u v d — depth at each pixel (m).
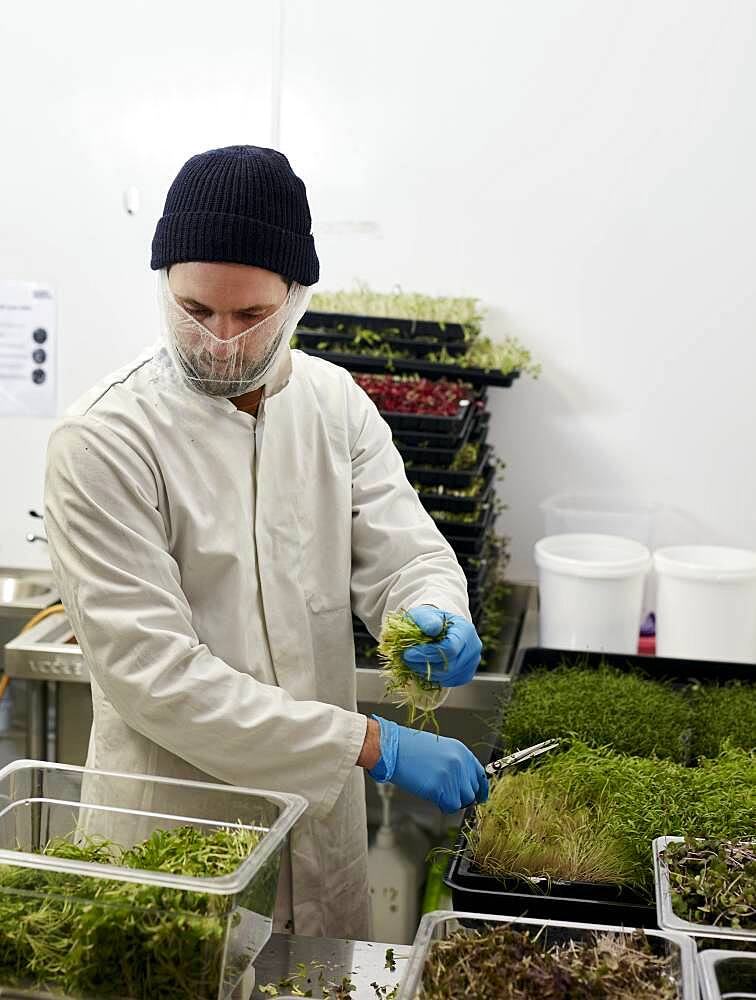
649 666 2.33
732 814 1.53
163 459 1.60
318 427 1.76
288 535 1.71
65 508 1.53
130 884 1.19
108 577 1.51
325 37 2.83
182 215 1.50
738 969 1.14
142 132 2.95
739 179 2.74
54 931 1.18
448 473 2.46
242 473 1.66
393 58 2.82
